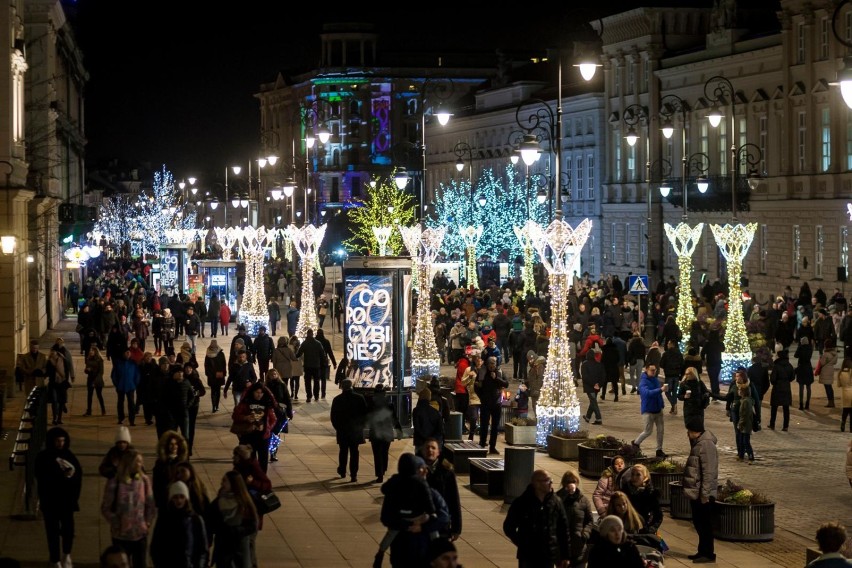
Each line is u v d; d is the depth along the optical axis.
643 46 91.19
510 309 54.28
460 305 61.06
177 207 177.38
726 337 45.50
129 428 35.03
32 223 55.28
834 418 37.69
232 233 78.44
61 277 79.50
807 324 51.06
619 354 41.91
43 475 19.52
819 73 69.50
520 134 114.56
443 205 118.75
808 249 70.50
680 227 53.81
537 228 32.16
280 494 26.22
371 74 165.38
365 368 34.38
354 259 34.66
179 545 16.03
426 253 45.41
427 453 19.06
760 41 76.69
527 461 25.39
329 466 29.55
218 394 38.47
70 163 91.50
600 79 101.31
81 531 22.48
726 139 80.62
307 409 39.38
